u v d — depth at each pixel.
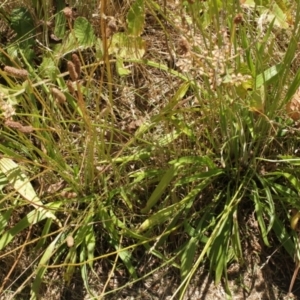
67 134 0.46
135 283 0.45
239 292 0.44
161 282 0.45
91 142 0.43
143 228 0.44
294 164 0.45
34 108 0.45
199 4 0.42
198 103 0.46
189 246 0.44
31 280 0.45
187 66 0.38
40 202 0.44
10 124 0.38
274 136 0.46
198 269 0.45
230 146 0.46
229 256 0.45
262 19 0.41
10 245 0.46
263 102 0.43
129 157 0.46
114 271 0.45
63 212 0.46
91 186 0.46
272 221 0.43
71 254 0.44
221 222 0.44
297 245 0.44
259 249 0.46
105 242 0.46
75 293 0.45
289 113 0.44
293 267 0.45
